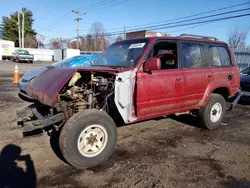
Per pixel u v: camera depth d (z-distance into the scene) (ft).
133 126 18.65
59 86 11.90
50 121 11.94
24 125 11.51
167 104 14.78
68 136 11.18
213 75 17.33
